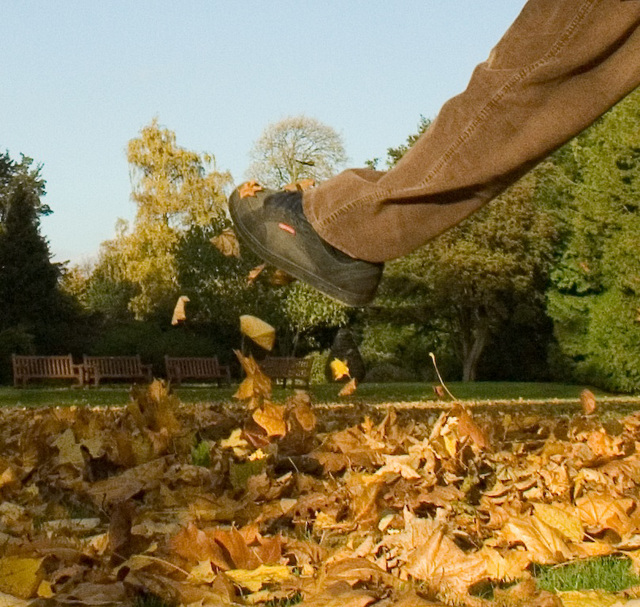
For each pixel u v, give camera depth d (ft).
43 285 124.67
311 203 7.95
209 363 94.22
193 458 14.14
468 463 12.35
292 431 14.52
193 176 160.35
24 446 14.19
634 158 86.69
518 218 109.70
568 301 99.14
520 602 6.56
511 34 7.29
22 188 127.24
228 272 116.67
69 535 9.71
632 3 6.89
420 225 7.68
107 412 21.39
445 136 7.43
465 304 114.42
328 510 10.02
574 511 9.37
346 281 7.97
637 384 88.22
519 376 127.24
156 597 7.03
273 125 139.95
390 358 130.72
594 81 7.11
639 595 7.04
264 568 7.57
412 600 5.98
